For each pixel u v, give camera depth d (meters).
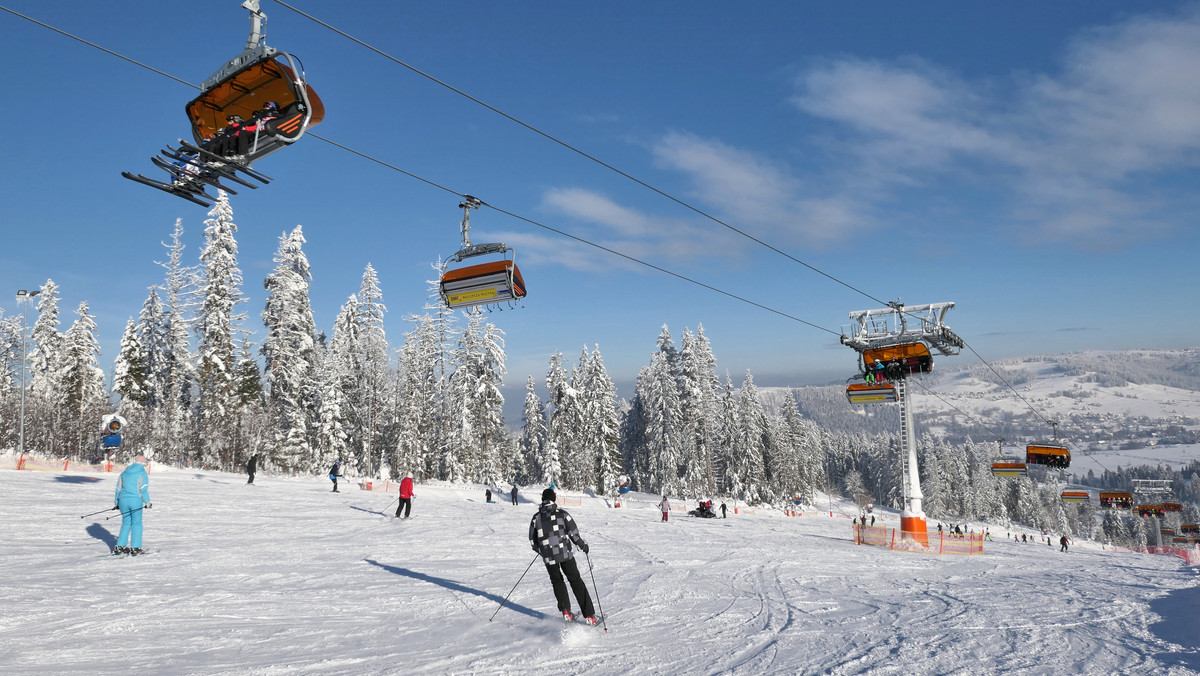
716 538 20.88
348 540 14.82
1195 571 16.34
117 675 5.36
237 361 50.25
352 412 59.69
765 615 8.30
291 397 52.19
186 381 51.66
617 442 68.94
